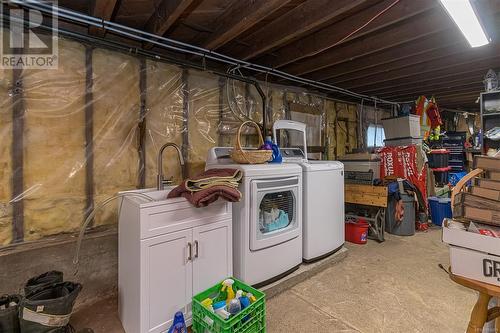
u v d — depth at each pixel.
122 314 1.85
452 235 1.07
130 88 2.42
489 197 1.08
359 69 3.20
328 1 1.97
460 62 3.10
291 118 3.93
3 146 1.86
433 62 3.28
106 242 2.22
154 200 1.72
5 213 1.87
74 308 2.04
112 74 2.32
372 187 3.62
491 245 0.98
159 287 1.67
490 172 1.12
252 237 2.14
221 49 2.84
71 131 2.12
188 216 1.81
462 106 6.47
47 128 2.02
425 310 2.01
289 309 2.04
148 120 2.54
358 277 2.56
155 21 2.13
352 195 3.81
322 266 2.71
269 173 2.28
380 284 2.42
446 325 1.83
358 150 4.82
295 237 2.52
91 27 2.08
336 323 1.87
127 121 2.41
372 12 2.12
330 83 3.98
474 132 6.72
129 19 2.26
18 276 1.85
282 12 2.21
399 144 4.43
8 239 1.88
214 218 1.95
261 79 3.58
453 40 2.48
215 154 2.54
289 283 2.37
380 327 1.82
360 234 3.50
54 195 2.05
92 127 2.22
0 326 1.52
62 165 2.08
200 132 2.91
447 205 4.30
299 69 3.29
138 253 1.61
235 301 1.60
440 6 1.84
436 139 5.41
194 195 1.75
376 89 4.48
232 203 2.18
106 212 2.29
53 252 1.98
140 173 2.48
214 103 3.04
